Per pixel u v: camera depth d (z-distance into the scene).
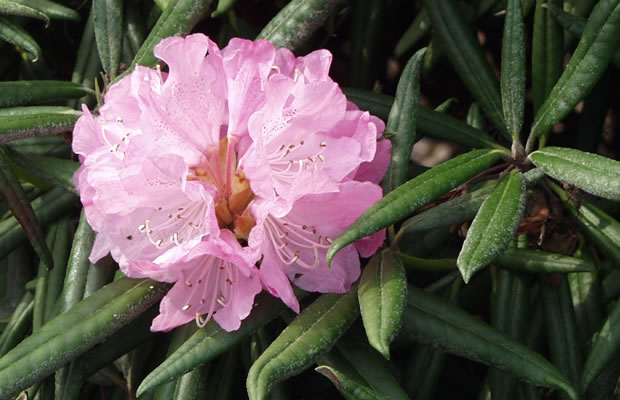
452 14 0.75
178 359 0.64
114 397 0.76
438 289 0.77
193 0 0.73
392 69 0.89
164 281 0.66
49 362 0.65
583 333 0.74
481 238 0.64
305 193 0.62
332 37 0.90
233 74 0.65
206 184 0.63
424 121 0.76
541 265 0.70
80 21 0.83
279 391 0.71
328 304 0.66
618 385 0.73
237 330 0.65
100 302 0.67
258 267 0.66
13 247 0.76
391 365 0.77
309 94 0.64
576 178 0.66
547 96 0.74
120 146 0.64
